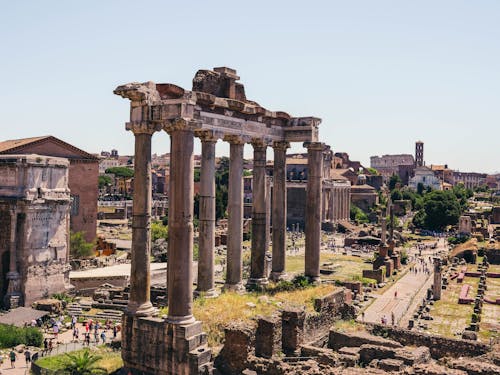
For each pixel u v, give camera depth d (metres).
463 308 76.69
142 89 34.06
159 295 60.03
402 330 40.31
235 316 36.22
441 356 38.53
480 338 55.81
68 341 56.47
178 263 33.31
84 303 73.50
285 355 35.72
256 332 35.16
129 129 34.94
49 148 106.31
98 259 107.81
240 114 42.94
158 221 158.25
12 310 67.19
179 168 33.62
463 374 29.70
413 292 93.00
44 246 75.00
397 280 107.19
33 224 73.25
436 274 84.12
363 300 83.75
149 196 35.03
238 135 42.78
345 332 39.47
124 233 166.62
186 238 33.50
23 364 48.91
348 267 122.75
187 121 33.34
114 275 85.88
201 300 38.97
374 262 114.88
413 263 133.12
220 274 94.00
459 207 199.88
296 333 36.22
